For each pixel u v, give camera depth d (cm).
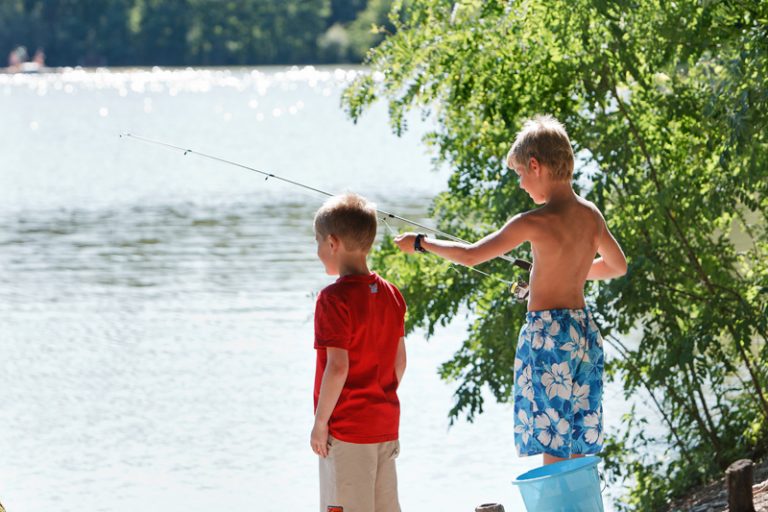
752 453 1049
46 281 2512
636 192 1010
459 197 1178
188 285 2420
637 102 1027
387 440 561
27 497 1239
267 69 14638
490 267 1126
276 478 1292
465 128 1147
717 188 977
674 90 1009
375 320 557
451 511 1134
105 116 8406
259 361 1780
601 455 1089
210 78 13112
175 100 10012
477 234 1152
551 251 593
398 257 1175
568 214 600
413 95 1129
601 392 604
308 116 8250
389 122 1160
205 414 1515
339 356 546
